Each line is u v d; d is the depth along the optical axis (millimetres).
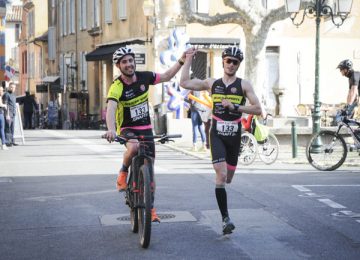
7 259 8570
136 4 41188
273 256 8484
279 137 24109
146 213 8781
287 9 22594
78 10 54031
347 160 19156
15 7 96562
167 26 32000
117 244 9219
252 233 9758
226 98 9703
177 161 19594
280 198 12656
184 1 26953
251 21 26438
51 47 64062
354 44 40219
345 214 11141
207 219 10766
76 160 20172
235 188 13875
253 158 18469
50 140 29188
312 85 39844
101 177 16000
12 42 95688
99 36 48688
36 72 73750
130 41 41750
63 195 13336
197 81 9883
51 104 55312
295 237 9508
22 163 19469
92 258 8539
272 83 39625
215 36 38312
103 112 45938
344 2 22469
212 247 8953
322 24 39969
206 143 22375
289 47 39562
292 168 17703
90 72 51000
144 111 9664
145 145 9414
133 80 9555
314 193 13227
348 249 8852
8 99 26203
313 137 17266
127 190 9820
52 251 8922
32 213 11516
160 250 8836
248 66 26938
